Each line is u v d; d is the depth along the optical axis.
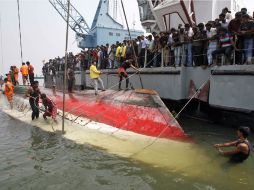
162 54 12.60
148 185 6.21
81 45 28.14
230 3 14.79
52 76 28.98
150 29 18.23
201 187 5.99
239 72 9.55
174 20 15.90
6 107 17.89
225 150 7.95
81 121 11.73
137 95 11.51
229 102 9.92
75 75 22.42
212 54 10.50
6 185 6.39
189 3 14.82
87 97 14.70
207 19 14.88
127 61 13.48
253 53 9.54
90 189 6.14
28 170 7.18
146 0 17.67
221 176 6.43
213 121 12.05
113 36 27.06
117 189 6.10
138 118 10.32
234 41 9.71
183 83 11.72
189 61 11.59
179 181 6.30
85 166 7.35
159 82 12.80
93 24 28.44
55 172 7.03
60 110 14.34
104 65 17.84
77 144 9.20
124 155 7.97
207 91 10.83
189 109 13.14
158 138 9.04
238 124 11.28
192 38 11.30
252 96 9.28
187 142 8.73
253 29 9.09
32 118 13.20
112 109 11.73
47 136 10.38
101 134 9.97
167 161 7.37
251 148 8.19
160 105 10.30
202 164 7.07
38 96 13.25
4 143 9.71
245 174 6.47
